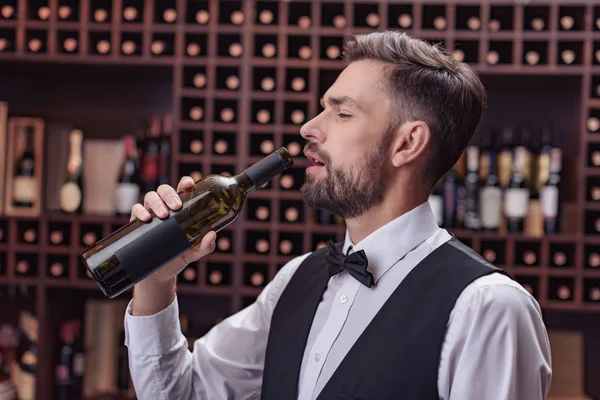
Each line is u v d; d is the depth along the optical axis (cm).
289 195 199
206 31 199
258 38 209
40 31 208
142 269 79
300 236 208
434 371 77
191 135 210
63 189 207
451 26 194
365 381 79
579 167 196
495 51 208
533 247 204
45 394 204
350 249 92
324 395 81
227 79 204
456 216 203
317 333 90
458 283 80
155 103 226
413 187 89
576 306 193
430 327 78
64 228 213
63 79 227
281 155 88
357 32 196
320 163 90
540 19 199
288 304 97
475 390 75
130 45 202
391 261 87
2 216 200
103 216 201
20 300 229
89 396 215
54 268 203
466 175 204
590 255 196
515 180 203
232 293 198
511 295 77
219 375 99
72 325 212
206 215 84
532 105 219
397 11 205
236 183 88
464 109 90
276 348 93
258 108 212
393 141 88
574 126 207
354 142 87
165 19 202
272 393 89
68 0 208
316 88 198
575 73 193
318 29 197
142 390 94
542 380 78
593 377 218
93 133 227
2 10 203
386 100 87
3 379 214
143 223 80
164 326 92
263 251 202
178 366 95
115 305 220
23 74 227
